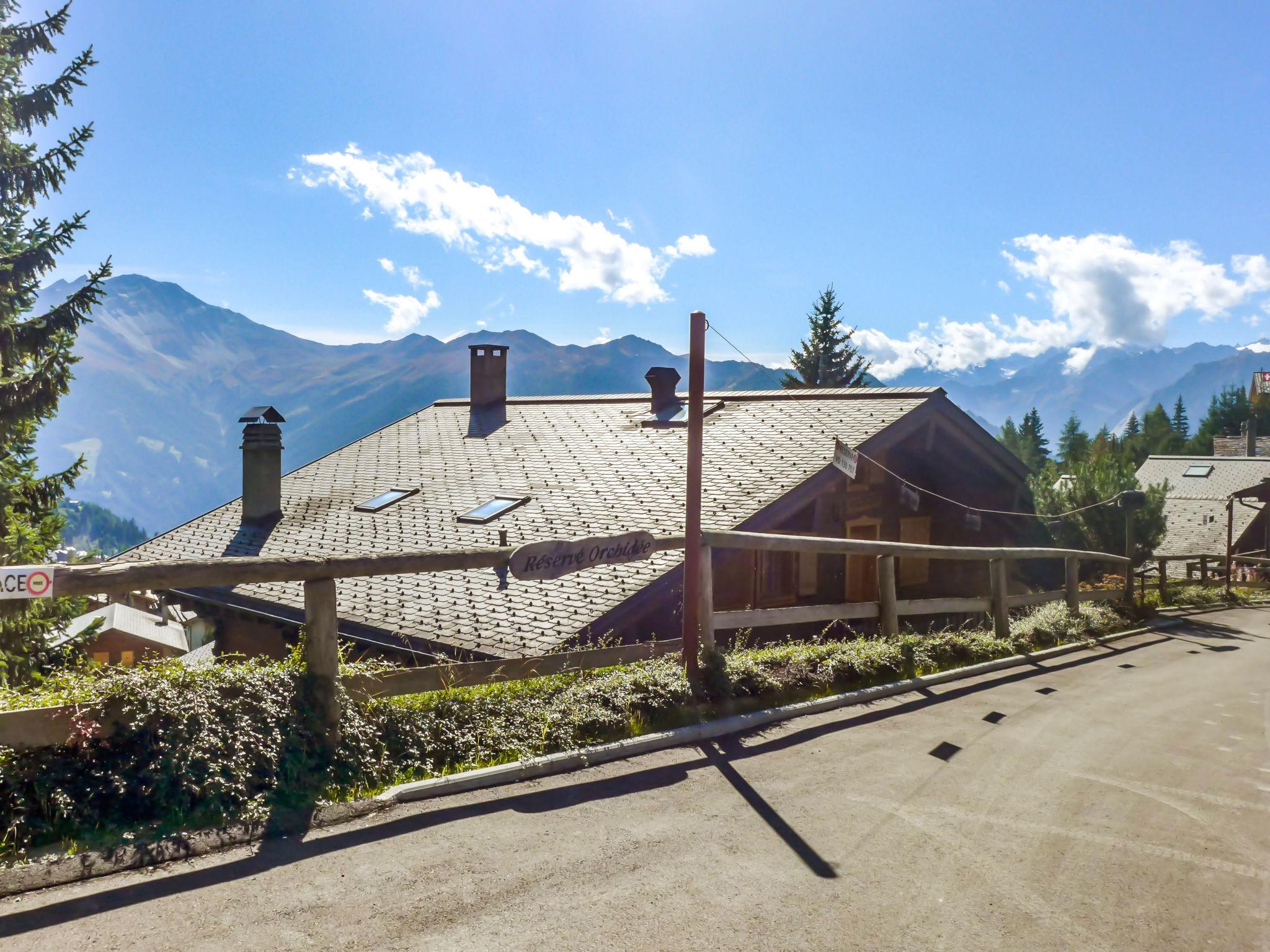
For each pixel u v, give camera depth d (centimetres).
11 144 1410
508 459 1650
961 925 348
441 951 304
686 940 323
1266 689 927
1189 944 343
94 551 1409
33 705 388
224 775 406
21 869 333
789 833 435
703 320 669
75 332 1361
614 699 595
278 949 298
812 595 1374
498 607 1028
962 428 1580
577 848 400
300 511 1672
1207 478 4647
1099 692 866
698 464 671
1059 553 1282
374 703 504
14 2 1473
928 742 624
